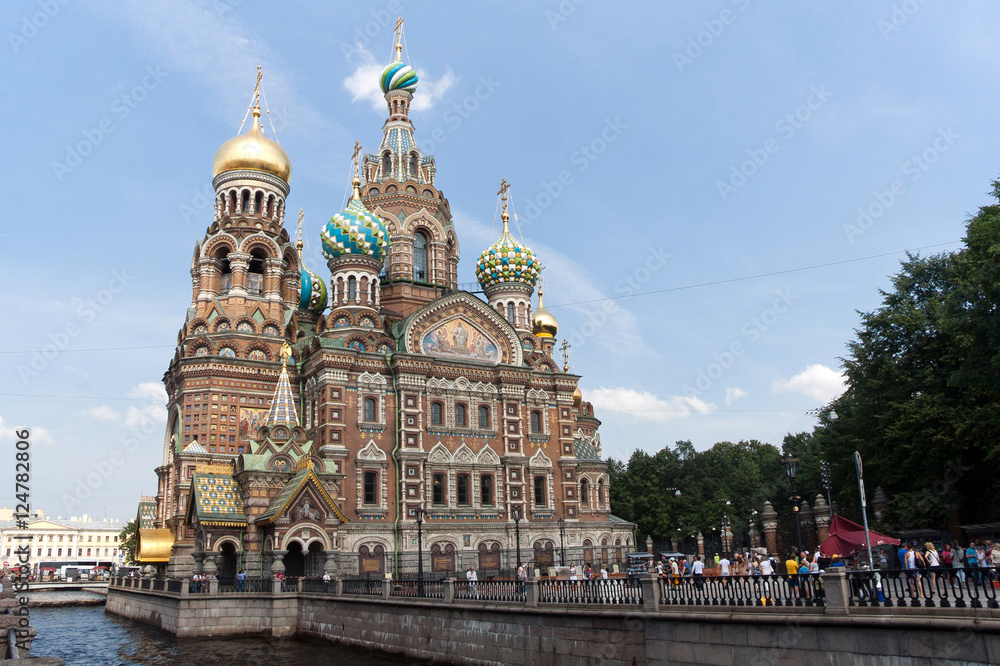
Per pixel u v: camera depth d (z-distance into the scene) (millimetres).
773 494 102188
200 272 72938
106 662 41750
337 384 63062
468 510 65812
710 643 26094
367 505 61938
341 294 69625
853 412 59656
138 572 68188
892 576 22875
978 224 44062
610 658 29156
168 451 72188
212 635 49000
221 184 76375
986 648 20047
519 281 79812
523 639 32688
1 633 21797
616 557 77312
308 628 48625
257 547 55844
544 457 71625
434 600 38219
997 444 46906
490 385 70500
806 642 23656
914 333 56156
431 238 80500
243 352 68750
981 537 48500
